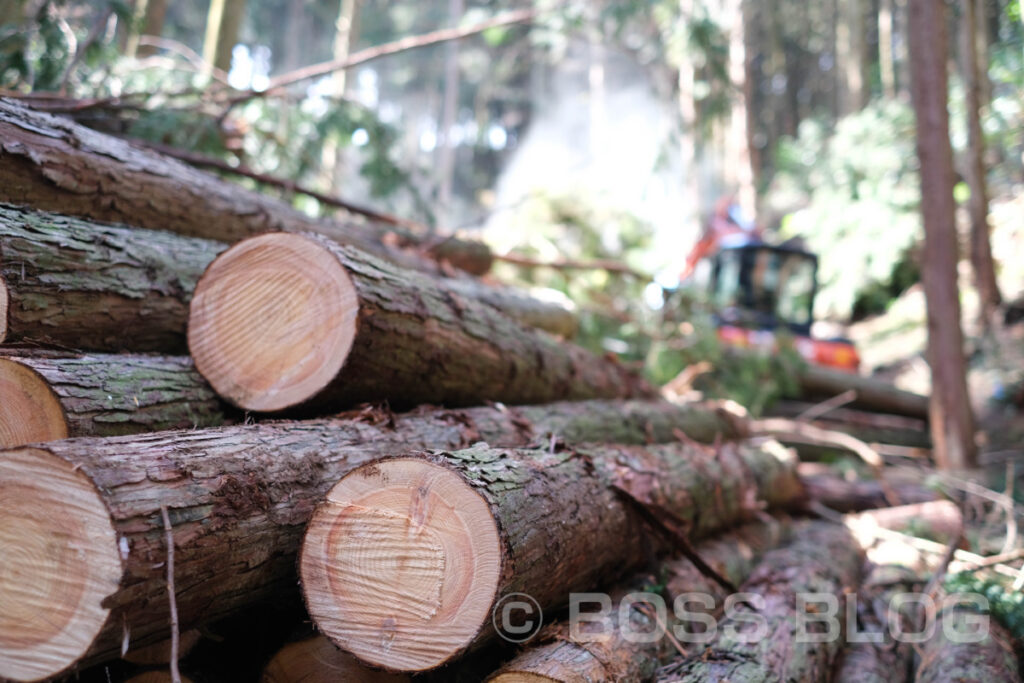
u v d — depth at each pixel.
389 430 2.39
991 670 2.37
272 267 2.37
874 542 4.02
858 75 14.99
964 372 5.37
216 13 6.66
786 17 21.16
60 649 1.51
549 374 3.65
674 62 7.54
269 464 1.92
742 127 13.75
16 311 2.20
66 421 1.97
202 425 2.34
